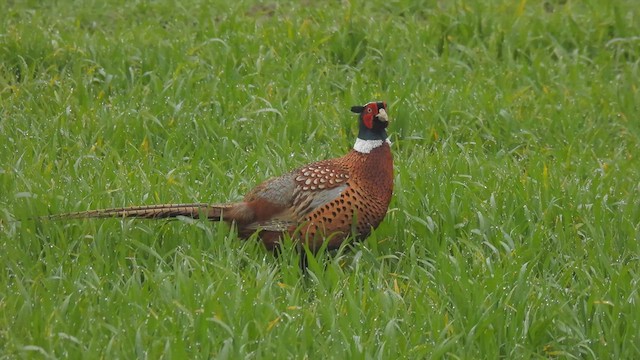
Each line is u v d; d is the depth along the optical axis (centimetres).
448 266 892
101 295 845
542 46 1512
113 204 996
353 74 1381
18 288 833
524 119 1272
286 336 786
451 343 784
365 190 930
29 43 1384
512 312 841
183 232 960
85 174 1066
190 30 1507
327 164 939
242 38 1424
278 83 1321
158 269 877
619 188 1076
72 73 1353
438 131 1241
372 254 934
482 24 1525
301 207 922
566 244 956
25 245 930
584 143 1227
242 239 950
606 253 947
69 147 1147
